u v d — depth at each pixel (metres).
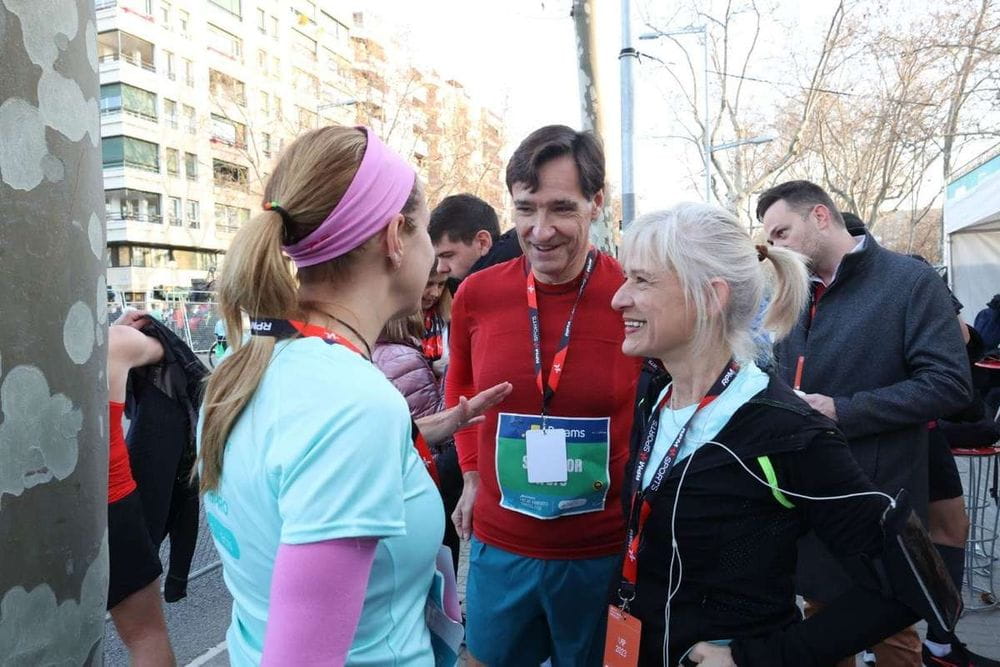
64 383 0.90
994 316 5.75
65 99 0.89
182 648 3.36
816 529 1.42
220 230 41.81
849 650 1.33
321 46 48.84
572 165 2.04
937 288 2.36
